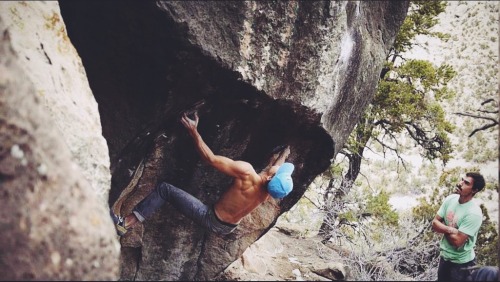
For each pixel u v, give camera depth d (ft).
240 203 15.33
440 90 40.68
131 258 17.70
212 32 12.92
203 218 15.93
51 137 8.89
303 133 16.58
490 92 73.92
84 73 12.01
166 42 12.60
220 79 13.78
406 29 39.75
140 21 12.32
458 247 16.24
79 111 11.23
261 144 16.90
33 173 8.39
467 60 84.23
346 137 18.80
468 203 16.25
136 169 15.53
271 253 23.97
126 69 13.39
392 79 40.88
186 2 12.32
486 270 15.74
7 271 7.97
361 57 16.94
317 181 44.16
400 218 33.78
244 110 15.19
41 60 10.74
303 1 13.97
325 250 25.91
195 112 14.78
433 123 41.01
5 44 8.71
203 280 19.16
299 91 14.82
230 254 19.01
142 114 14.03
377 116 40.68
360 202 32.83
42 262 8.23
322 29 14.37
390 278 22.09
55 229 8.43
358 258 23.48
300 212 40.14
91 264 8.77
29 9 11.00
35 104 8.82
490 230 28.68
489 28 90.07
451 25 96.63
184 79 13.47
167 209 17.26
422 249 24.06
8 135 8.21
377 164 67.05
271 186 14.42
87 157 11.04
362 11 17.31
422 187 60.49
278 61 14.21
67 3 12.60
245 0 13.15
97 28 12.82
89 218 8.95
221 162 14.96
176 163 16.22
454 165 65.21
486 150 66.33
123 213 16.72
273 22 13.73
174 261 18.31
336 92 15.89
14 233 8.05
